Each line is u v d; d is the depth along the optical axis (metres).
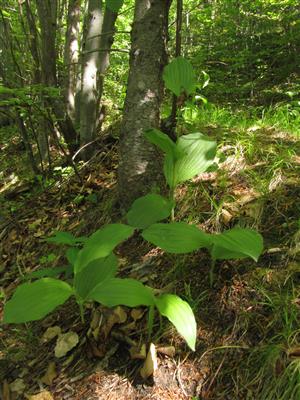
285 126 3.40
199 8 7.42
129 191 2.72
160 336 1.97
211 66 6.57
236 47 6.76
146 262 2.42
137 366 1.90
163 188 2.76
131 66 2.62
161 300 1.69
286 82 5.71
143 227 2.12
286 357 1.69
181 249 1.79
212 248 2.03
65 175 3.79
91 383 1.90
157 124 2.68
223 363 1.81
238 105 5.29
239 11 6.75
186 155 2.22
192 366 1.84
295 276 1.98
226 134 3.27
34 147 4.89
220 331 1.92
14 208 3.74
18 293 1.77
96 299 1.70
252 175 2.67
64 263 2.85
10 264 3.18
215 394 1.72
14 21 4.86
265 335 1.83
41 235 3.28
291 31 5.84
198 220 2.51
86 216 3.17
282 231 2.24
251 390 1.68
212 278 2.08
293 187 2.48
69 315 2.32
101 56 3.96
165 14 2.58
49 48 3.69
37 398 1.88
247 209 2.41
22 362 2.16
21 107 3.46
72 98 4.42
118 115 4.54
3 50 4.66
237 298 2.00
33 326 2.38
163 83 2.69
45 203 3.61
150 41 2.55
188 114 3.78
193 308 2.03
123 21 7.03
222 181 2.68
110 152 3.76
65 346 2.11
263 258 2.12
